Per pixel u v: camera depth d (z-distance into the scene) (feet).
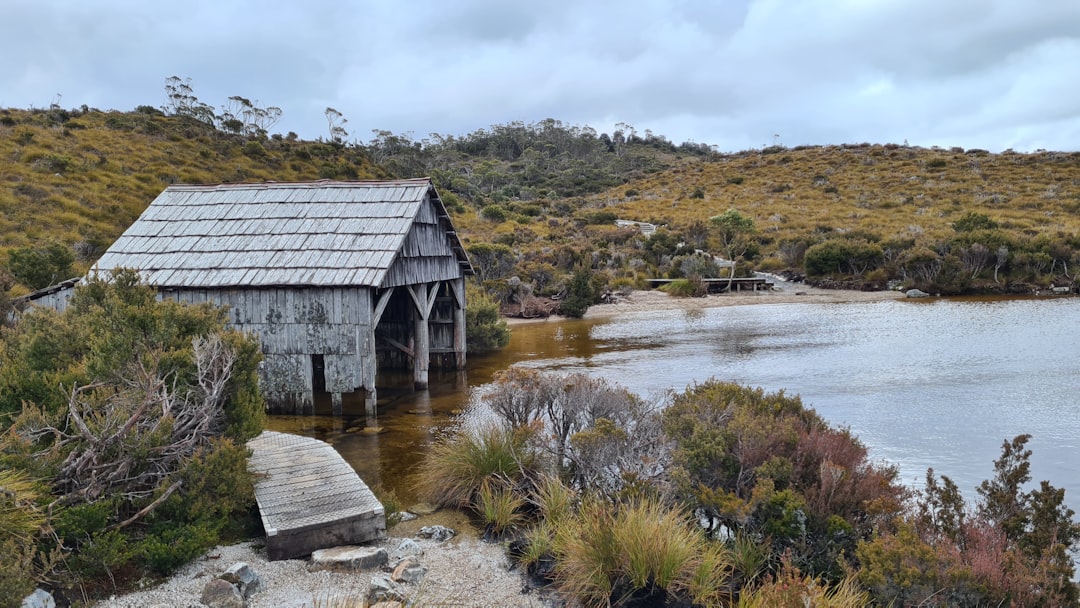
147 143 139.74
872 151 273.33
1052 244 116.78
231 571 17.44
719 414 24.94
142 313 23.91
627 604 17.62
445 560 20.29
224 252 43.19
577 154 443.73
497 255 107.76
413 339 52.03
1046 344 60.90
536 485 24.43
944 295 107.45
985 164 231.09
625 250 142.92
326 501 21.84
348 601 16.30
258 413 25.12
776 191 225.76
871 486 20.01
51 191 98.89
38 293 44.42
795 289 119.44
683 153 493.36
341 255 41.42
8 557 14.28
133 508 19.99
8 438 17.75
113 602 16.34
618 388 28.89
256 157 156.04
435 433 36.88
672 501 21.61
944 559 15.99
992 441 33.17
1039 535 17.75
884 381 47.34
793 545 19.13
